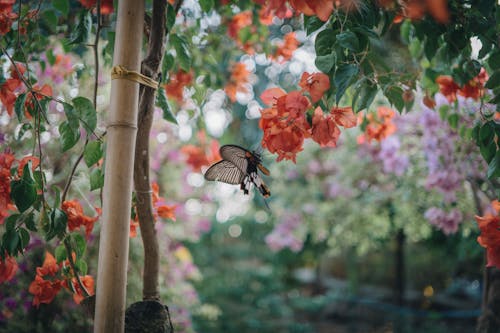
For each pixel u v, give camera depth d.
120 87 1.22
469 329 5.92
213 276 8.62
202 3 1.67
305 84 1.10
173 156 3.55
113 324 1.20
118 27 1.24
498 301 1.97
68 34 2.00
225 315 6.57
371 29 1.24
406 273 8.15
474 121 2.02
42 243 2.43
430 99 1.89
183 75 2.07
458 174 2.51
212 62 2.20
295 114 1.08
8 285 2.45
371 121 2.13
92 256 2.66
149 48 1.37
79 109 1.27
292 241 5.68
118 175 1.21
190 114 2.29
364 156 4.25
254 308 7.39
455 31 1.48
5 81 1.52
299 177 5.48
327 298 8.02
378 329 6.33
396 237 6.62
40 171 1.32
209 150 2.50
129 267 2.72
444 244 6.13
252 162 1.18
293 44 2.34
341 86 1.09
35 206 1.33
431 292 7.75
